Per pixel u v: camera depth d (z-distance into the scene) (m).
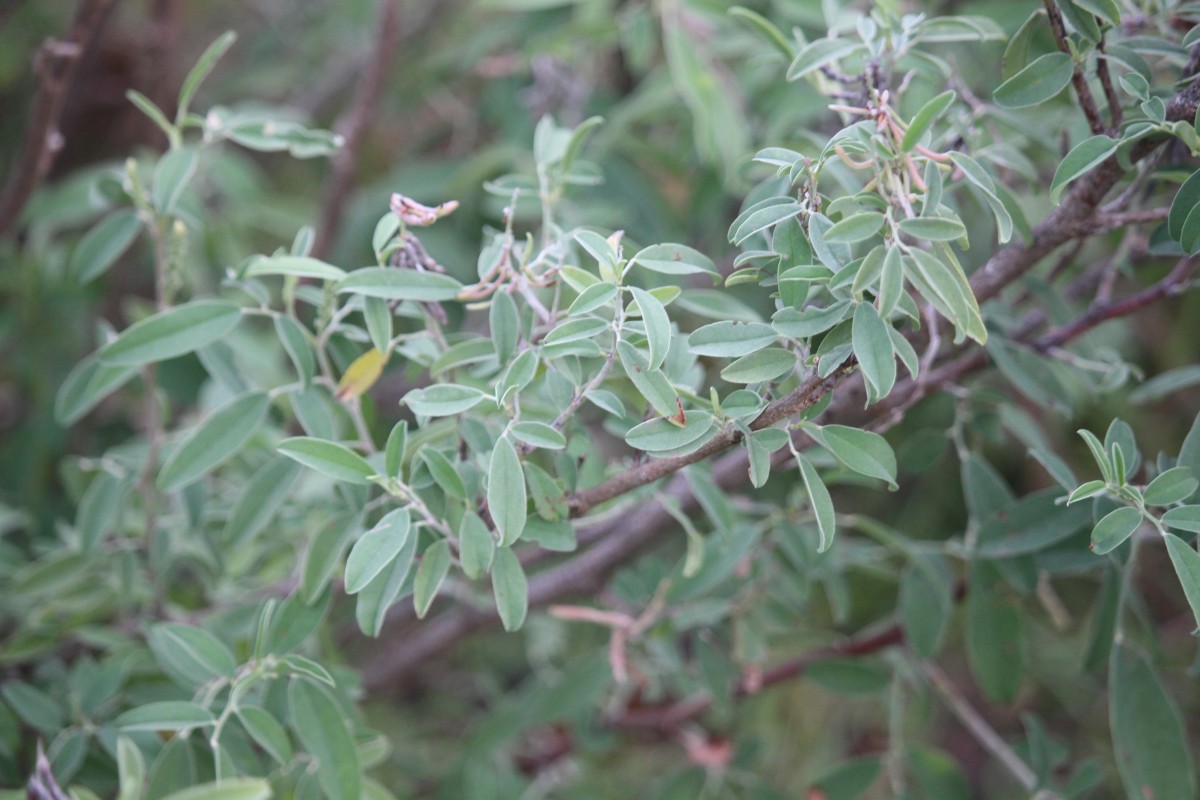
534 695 1.18
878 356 0.82
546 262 0.92
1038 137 0.98
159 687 1.01
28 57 1.63
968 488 1.03
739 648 1.09
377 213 1.47
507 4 1.26
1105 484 0.86
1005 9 1.18
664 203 1.43
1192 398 1.52
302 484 1.09
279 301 1.42
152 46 1.41
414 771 1.33
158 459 1.05
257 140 1.00
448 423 0.93
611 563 1.10
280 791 0.95
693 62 1.18
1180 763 0.96
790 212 0.85
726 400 0.85
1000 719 1.57
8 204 1.13
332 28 1.74
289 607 0.93
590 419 1.26
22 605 1.07
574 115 1.43
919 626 1.06
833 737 1.45
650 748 1.45
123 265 1.46
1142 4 0.97
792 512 1.05
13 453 1.31
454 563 0.91
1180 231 0.89
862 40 0.98
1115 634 0.98
